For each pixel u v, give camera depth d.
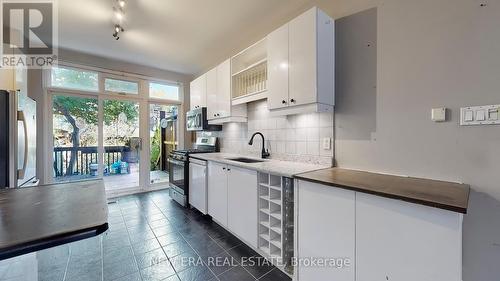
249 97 2.47
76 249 2.00
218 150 3.60
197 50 3.24
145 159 4.06
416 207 0.99
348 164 1.79
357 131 1.73
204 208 2.69
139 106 3.99
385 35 1.56
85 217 0.87
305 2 2.09
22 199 1.08
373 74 1.63
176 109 4.48
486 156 1.17
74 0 2.02
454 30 1.26
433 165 1.35
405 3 1.46
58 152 3.33
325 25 1.72
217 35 2.76
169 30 2.63
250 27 2.56
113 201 3.44
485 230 1.18
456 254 0.89
